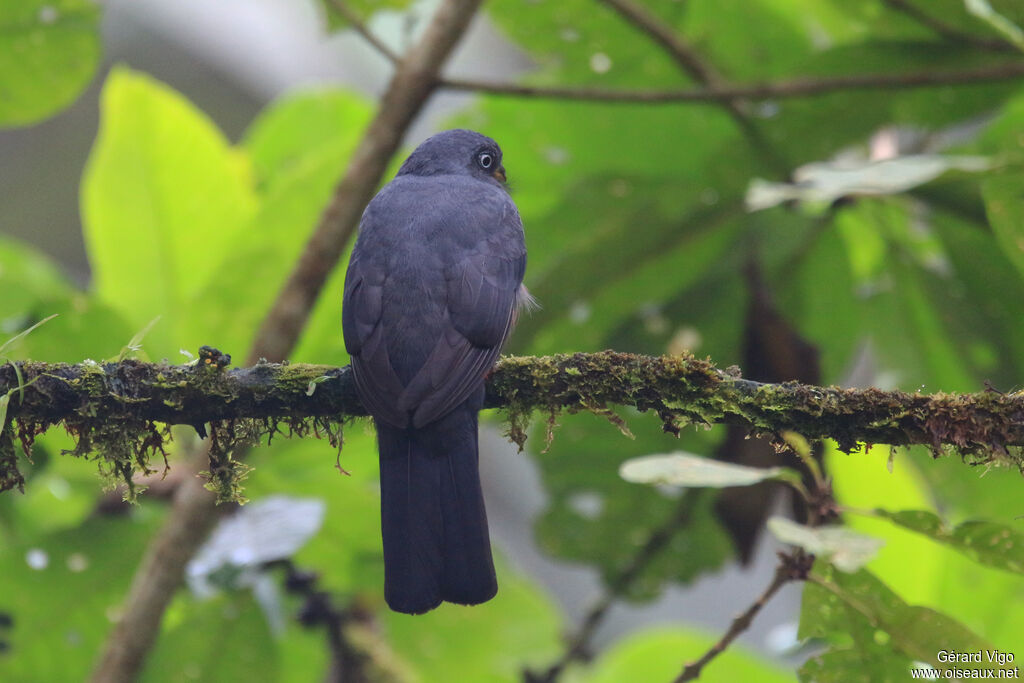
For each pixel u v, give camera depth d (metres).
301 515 8.80
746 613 6.96
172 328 10.25
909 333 10.59
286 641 10.30
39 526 10.64
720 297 10.62
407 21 10.34
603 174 10.71
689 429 10.70
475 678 10.70
